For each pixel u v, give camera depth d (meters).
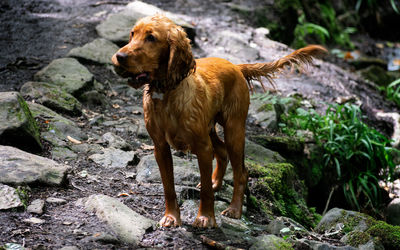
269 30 10.41
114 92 6.66
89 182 4.45
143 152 5.37
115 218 3.66
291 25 11.16
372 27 13.55
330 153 6.86
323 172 6.69
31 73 6.66
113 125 5.83
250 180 5.19
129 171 4.83
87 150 5.06
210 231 3.78
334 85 8.63
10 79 6.39
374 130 7.10
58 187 4.20
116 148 5.24
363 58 11.21
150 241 3.51
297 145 6.30
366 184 6.72
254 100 7.10
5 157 4.21
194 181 4.68
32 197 3.93
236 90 4.14
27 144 4.72
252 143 5.95
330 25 12.16
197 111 3.51
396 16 13.71
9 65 6.75
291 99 7.48
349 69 10.49
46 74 6.42
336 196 6.85
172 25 3.29
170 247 3.46
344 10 13.08
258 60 8.59
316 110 7.62
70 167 4.53
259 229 4.12
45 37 7.99
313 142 6.78
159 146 3.66
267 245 3.49
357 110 7.44
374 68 10.48
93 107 6.22
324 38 11.70
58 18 8.86
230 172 5.05
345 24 12.93
